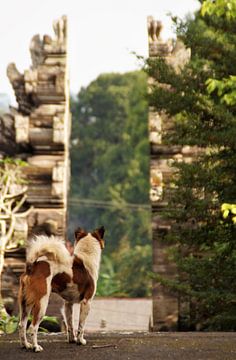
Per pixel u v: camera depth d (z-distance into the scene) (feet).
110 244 189.26
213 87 49.03
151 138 72.69
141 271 153.17
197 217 62.69
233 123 61.57
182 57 73.97
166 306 69.51
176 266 68.39
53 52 75.00
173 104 64.75
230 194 60.85
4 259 70.38
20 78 75.72
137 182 187.52
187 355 30.78
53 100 74.38
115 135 225.35
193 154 72.90
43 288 31.17
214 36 71.67
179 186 62.54
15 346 32.86
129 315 103.71
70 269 32.22
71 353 30.89
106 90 233.96
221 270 61.72
